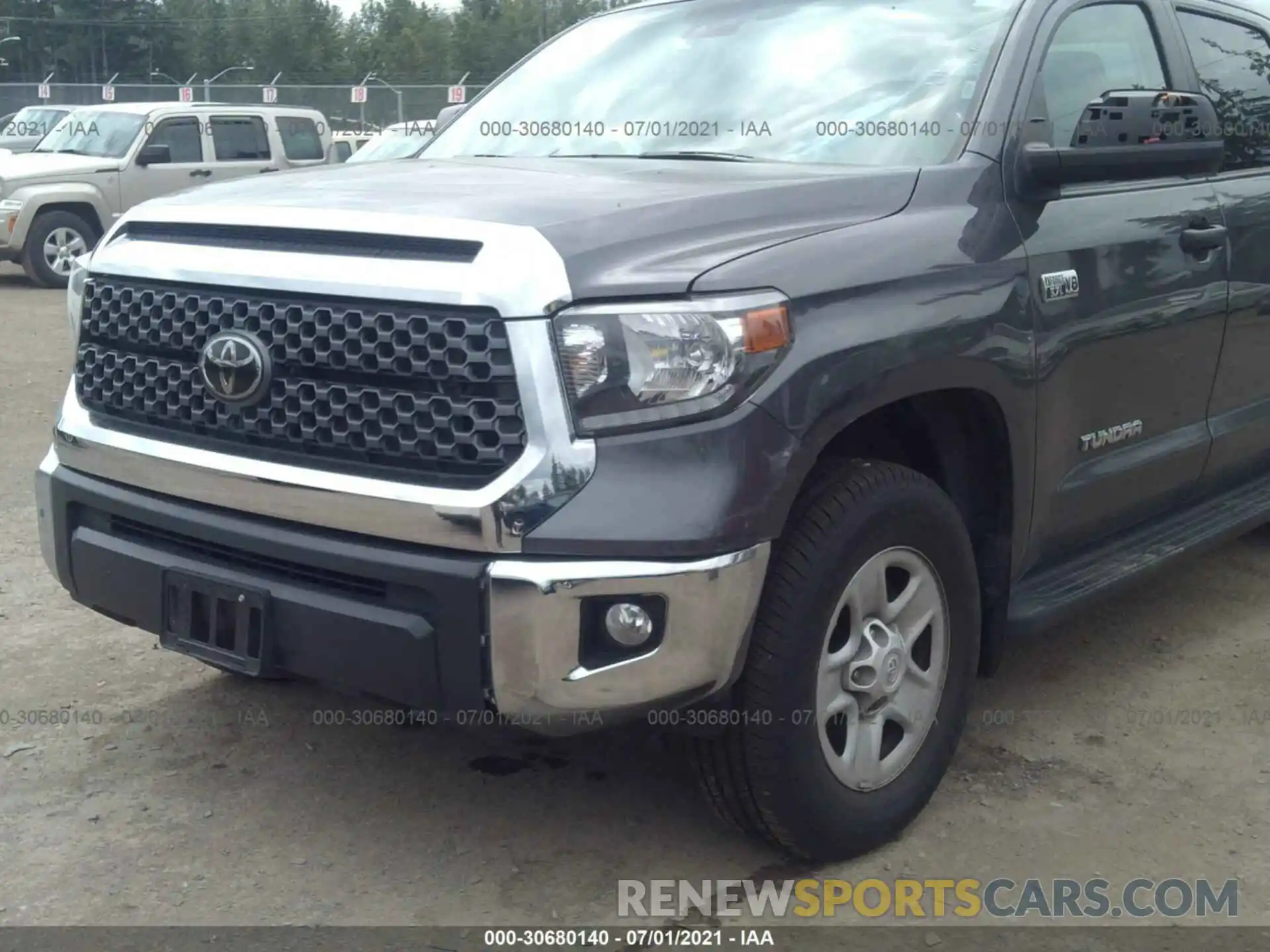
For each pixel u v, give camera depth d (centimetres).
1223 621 461
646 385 253
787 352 265
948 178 323
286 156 1568
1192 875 302
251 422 280
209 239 294
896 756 308
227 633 287
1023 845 314
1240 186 426
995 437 325
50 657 416
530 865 304
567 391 251
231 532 281
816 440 269
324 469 271
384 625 262
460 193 291
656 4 442
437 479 258
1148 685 407
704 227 277
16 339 1060
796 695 275
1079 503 361
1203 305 397
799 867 304
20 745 357
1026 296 323
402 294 259
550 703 253
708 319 256
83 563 314
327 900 289
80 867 301
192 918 282
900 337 285
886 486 290
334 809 327
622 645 255
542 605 248
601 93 404
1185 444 404
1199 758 359
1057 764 354
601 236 262
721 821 309
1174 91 417
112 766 347
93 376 317
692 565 252
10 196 1391
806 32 388
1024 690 402
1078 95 377
